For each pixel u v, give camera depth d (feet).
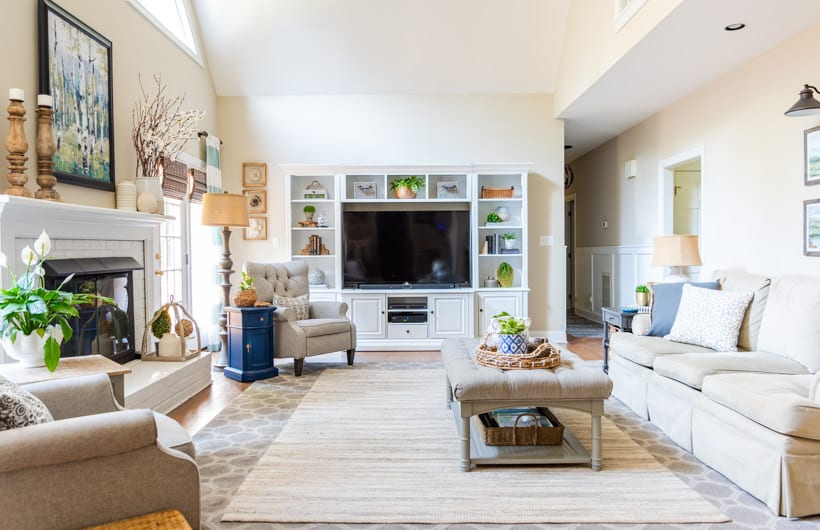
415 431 9.97
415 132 19.69
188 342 16.83
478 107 19.69
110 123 12.17
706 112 15.23
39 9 9.82
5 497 4.36
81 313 10.59
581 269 27.12
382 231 19.12
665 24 11.05
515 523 6.63
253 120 19.62
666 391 9.80
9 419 4.72
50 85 10.08
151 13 14.44
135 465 4.91
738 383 7.76
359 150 19.67
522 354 8.98
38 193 9.43
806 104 9.95
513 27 17.79
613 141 22.49
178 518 4.78
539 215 19.84
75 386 6.23
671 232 17.99
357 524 6.62
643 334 12.33
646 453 8.90
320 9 17.33
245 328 13.91
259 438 9.61
